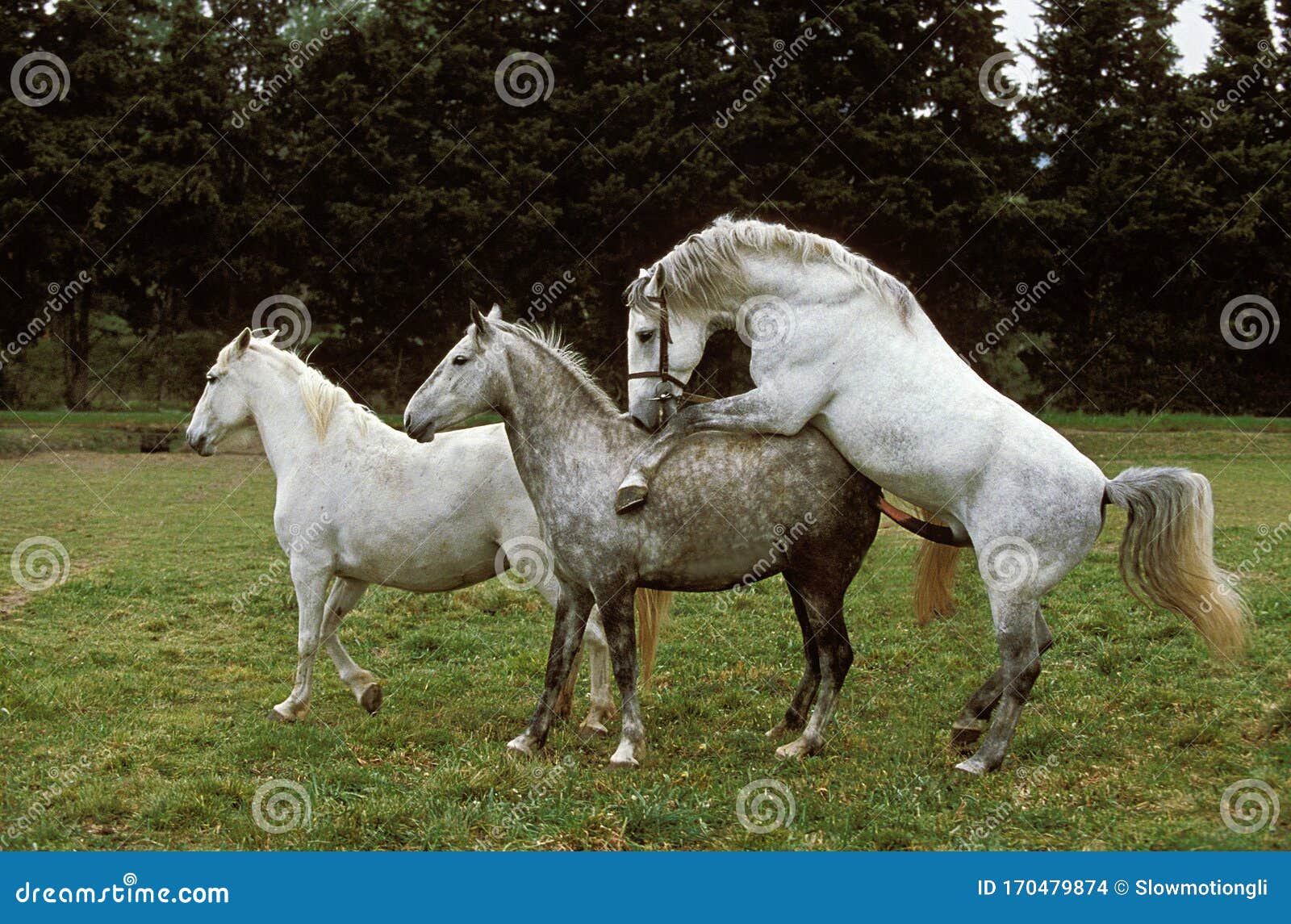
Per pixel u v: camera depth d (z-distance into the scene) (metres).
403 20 27.67
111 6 26.91
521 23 27.05
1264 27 29.22
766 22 26.09
